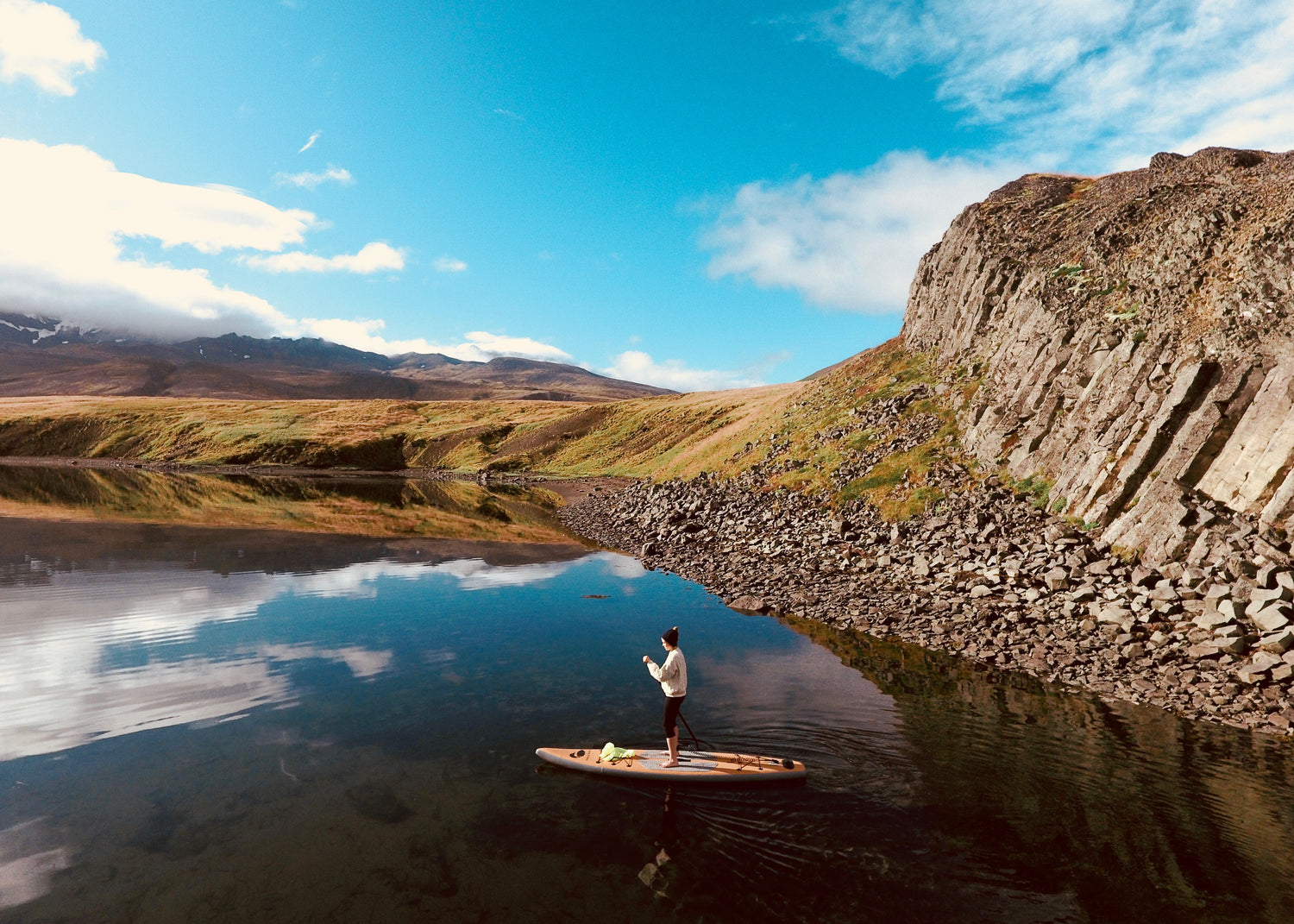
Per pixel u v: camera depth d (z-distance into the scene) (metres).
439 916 8.23
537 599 27.50
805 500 42.62
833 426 53.94
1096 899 8.80
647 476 80.38
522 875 9.16
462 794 11.54
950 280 61.88
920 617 23.70
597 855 9.71
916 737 14.24
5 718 14.66
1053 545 26.34
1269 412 22.23
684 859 9.62
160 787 11.62
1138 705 16.25
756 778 12.09
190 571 30.98
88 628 21.70
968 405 43.50
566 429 133.88
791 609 26.02
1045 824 10.77
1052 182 64.38
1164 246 34.81
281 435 137.25
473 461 127.94
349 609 25.08
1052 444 32.47
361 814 10.80
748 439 65.06
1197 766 12.94
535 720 14.95
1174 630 19.27
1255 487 21.62
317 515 55.06
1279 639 16.84
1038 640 20.55
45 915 8.15
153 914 8.20
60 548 35.84
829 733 14.39
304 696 16.28
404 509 62.09
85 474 94.00
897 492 37.78
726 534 41.47
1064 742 14.03
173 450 131.00
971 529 30.16
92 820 10.48
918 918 8.37
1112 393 29.86
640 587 30.38
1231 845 10.18
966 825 10.73
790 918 8.33
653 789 11.81
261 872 9.12
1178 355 27.75
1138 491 25.58
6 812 10.70
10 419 141.12
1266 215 29.34
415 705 15.81
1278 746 13.84
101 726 14.30
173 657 19.16
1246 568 19.30
